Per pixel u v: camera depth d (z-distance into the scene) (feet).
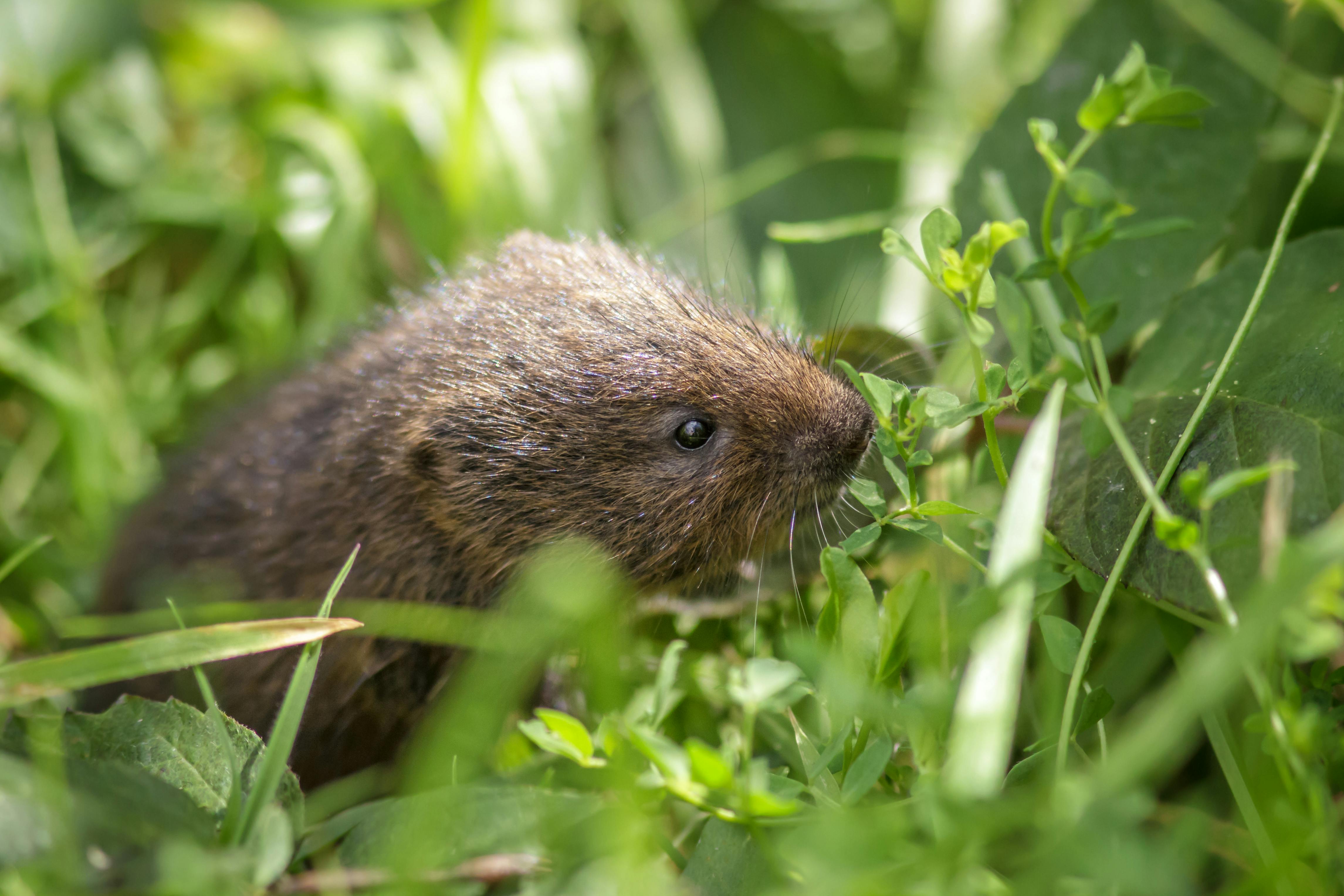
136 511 16.30
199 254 20.10
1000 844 8.00
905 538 12.35
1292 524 8.71
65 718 9.10
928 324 15.94
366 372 13.94
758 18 21.72
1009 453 12.27
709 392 12.23
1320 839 7.16
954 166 18.39
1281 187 13.53
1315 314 10.05
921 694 8.32
